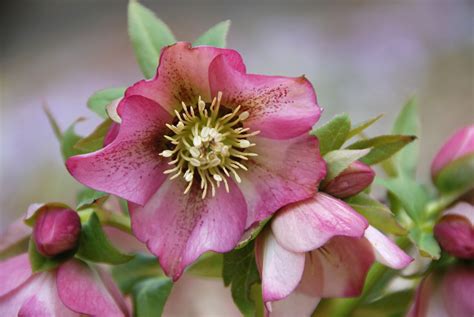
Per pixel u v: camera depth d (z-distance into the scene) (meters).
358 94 0.96
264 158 0.36
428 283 0.38
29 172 0.86
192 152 0.37
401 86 0.97
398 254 0.35
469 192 0.39
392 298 0.40
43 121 0.92
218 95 0.36
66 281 0.37
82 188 0.39
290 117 0.35
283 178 0.36
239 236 0.36
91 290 0.37
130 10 0.39
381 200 0.41
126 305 0.39
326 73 0.98
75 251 0.38
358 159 0.37
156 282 0.40
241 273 0.36
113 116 0.35
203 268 0.39
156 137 0.37
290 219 0.35
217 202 0.36
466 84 0.98
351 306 0.40
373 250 0.36
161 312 0.39
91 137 0.37
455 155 0.40
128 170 0.36
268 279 0.35
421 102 0.96
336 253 0.36
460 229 0.37
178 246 0.36
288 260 0.35
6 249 0.39
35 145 0.89
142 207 0.36
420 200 0.39
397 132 0.42
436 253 0.37
